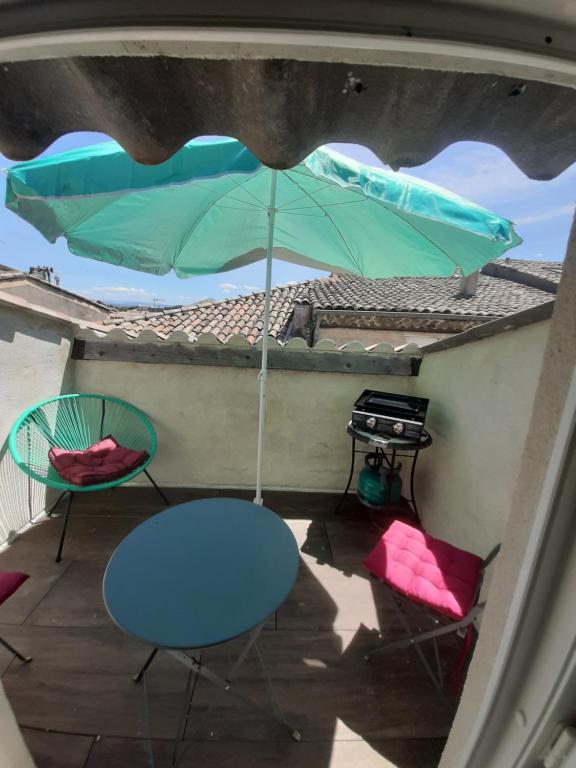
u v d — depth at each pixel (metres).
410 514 2.62
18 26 0.35
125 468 2.16
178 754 1.21
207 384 2.73
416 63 0.36
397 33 0.32
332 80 0.45
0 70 0.45
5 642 1.46
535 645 0.54
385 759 1.23
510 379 1.56
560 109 0.48
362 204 1.63
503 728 0.61
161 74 0.46
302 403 2.78
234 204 1.89
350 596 1.89
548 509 0.49
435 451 2.34
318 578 2.01
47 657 1.51
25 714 1.31
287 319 5.04
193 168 0.95
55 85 0.48
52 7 0.34
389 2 0.31
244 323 4.44
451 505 2.06
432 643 1.64
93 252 1.89
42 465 2.35
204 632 1.00
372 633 1.69
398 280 7.13
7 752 0.80
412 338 5.28
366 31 0.32
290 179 1.58
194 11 0.32
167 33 0.33
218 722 1.31
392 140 0.57
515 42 0.33
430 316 4.88
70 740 1.24
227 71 0.45
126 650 1.56
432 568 1.43
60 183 0.97
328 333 5.32
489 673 0.61
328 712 1.36
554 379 0.49
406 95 0.48
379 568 1.42
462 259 1.71
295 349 2.66
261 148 0.57
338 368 2.69
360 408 2.32
